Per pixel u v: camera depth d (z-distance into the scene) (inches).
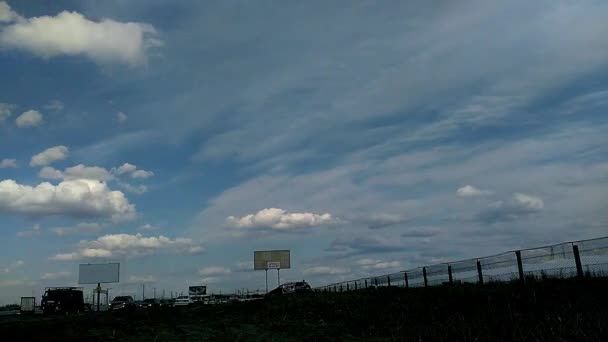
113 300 2389.3
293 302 1504.7
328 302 1376.7
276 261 3887.8
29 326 1059.9
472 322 772.6
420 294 1141.1
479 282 1062.4
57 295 2256.4
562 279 841.5
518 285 908.0
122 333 985.5
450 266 1173.1
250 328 1087.6
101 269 3344.0
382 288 1477.6
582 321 617.9
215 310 1498.5
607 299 702.5
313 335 944.3
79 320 1200.8
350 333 948.0
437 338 749.9
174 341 896.3
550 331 616.4
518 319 703.7
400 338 800.9
